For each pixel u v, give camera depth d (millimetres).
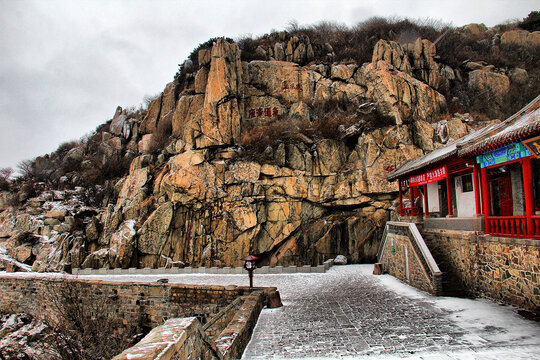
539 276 10273
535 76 35500
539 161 11711
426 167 18453
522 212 12477
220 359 6969
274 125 31547
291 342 9805
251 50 39156
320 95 34719
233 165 28938
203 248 27891
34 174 44844
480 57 38812
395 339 9383
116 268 27703
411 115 29625
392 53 32781
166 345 4527
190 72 37656
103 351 16078
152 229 28562
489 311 11227
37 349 19219
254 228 27531
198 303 18516
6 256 32000
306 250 27719
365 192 27750
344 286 18172
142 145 36969
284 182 28625
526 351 7844
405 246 17906
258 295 14141
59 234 32812
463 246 14492
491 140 11688
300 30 43938
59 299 20688
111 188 37750
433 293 14305
